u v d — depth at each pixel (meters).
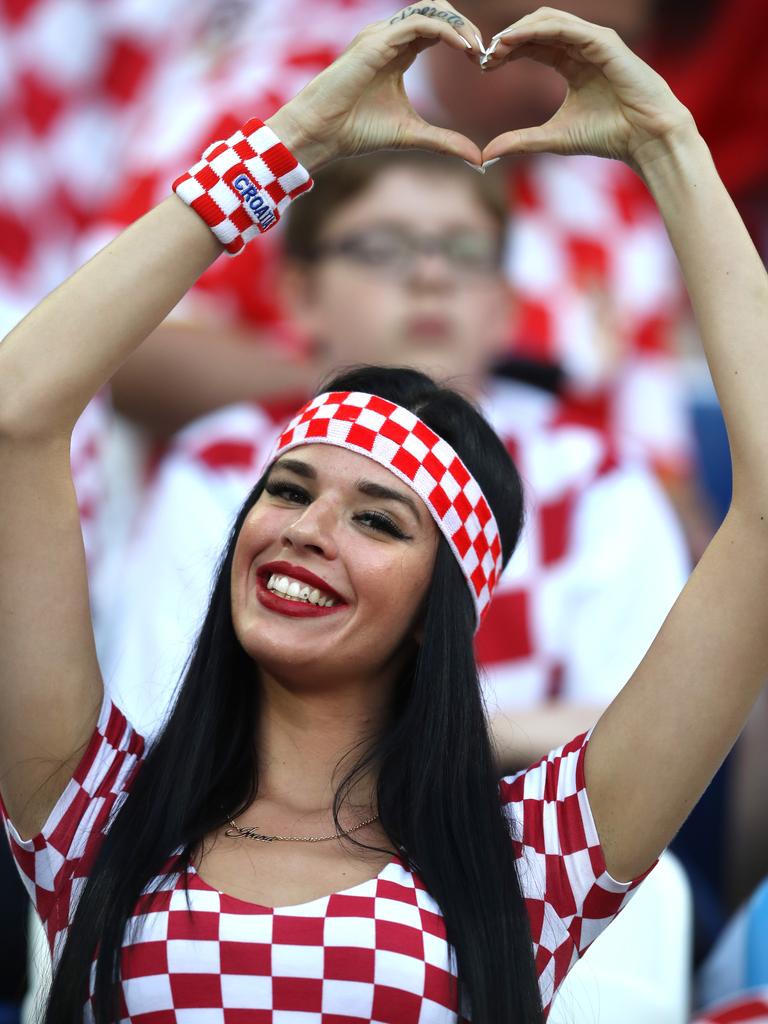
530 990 9.22
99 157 20.25
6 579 9.52
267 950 8.93
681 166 9.82
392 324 15.70
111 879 9.33
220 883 9.29
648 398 18.72
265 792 9.94
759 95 21.19
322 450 9.98
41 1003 10.39
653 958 12.62
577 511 15.32
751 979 13.54
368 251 15.70
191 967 8.93
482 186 15.95
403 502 9.90
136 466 17.12
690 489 18.80
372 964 8.93
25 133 20.12
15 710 9.62
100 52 20.31
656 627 15.15
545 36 9.89
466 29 9.88
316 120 9.84
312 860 9.46
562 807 9.71
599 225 18.88
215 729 9.98
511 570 14.93
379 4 19.36
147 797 9.70
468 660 9.95
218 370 16.98
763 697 17.67
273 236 17.30
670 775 9.39
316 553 9.73
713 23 20.97
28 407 9.38
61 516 9.58
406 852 9.52
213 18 19.75
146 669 14.23
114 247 9.62
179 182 9.66
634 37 20.80
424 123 10.02
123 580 15.57
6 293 19.72
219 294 17.20
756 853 17.25
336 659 9.74
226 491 14.78
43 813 9.72
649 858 9.54
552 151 10.09
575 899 9.56
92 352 9.45
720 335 9.57
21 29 20.22
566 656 14.86
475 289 15.88
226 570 10.23
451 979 9.06
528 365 18.27
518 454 15.48
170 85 19.62
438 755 9.75
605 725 9.69
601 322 18.72
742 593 9.33
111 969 9.02
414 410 10.23
